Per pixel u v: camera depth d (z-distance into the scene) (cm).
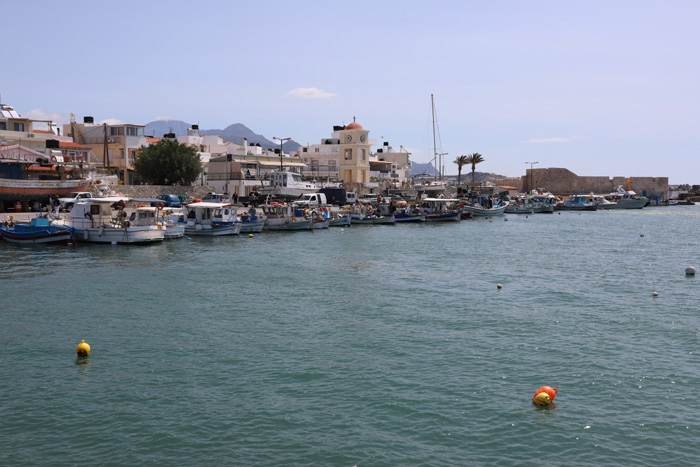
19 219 6366
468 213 10988
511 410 1808
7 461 1508
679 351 2375
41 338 2508
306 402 1859
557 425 1712
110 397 1894
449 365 2198
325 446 1586
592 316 2966
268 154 13462
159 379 2047
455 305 3209
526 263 4912
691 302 3319
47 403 1847
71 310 2997
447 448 1581
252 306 3131
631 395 1925
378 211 9806
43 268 4275
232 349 2377
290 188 9625
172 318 2859
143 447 1578
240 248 5700
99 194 7406
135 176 10712
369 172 13800
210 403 1850
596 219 11606
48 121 9100
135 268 4328
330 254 5331
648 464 1511
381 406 1831
